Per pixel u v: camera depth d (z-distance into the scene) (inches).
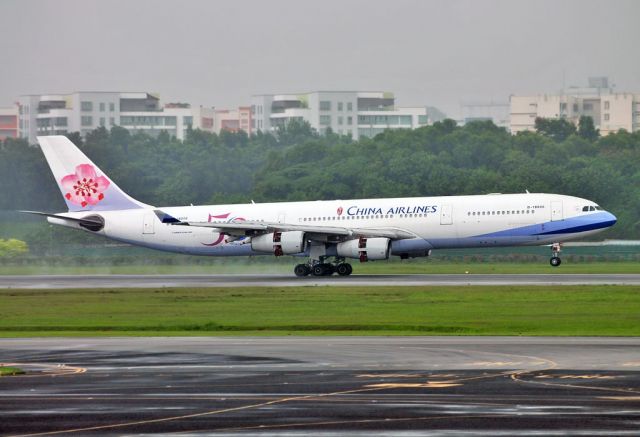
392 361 4909.0
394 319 7066.9
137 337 6259.8
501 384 4183.1
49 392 4141.2
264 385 4261.8
